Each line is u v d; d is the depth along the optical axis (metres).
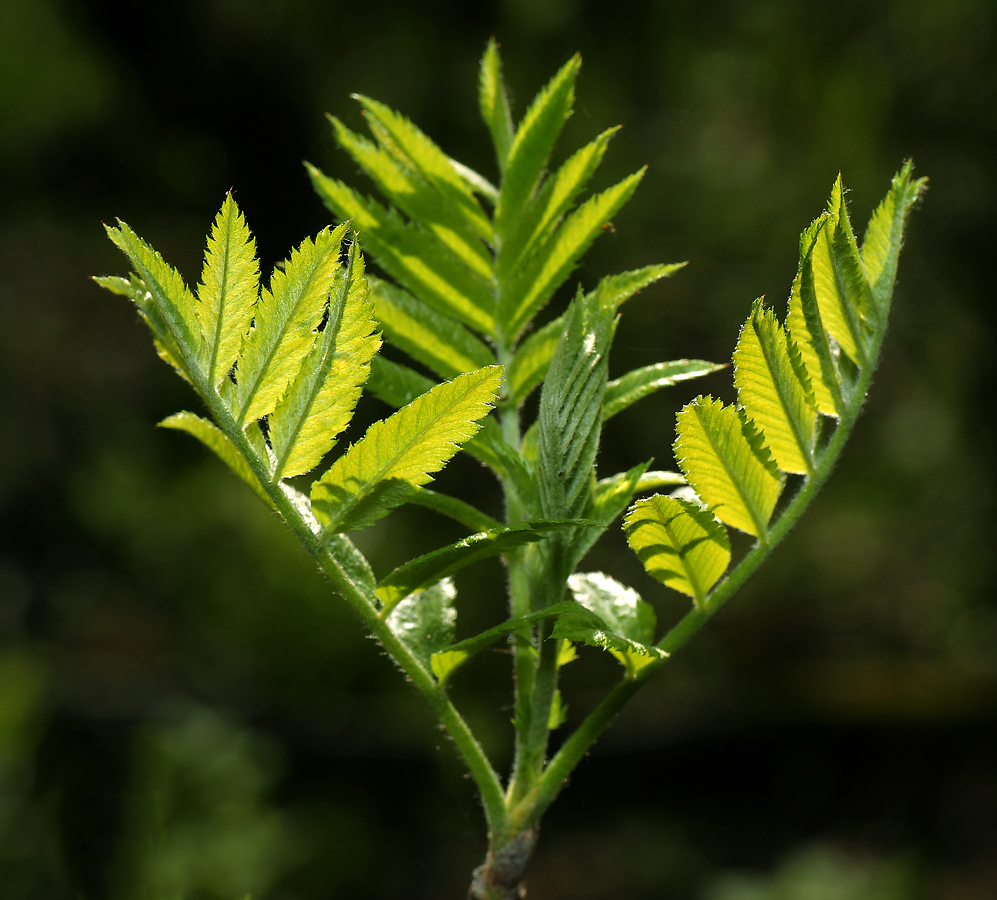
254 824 4.17
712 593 0.88
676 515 0.81
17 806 4.55
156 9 9.30
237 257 0.75
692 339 8.52
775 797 7.11
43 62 9.39
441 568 0.79
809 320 0.83
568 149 8.88
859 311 0.86
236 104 9.90
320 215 9.70
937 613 8.23
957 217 7.80
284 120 9.91
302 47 9.64
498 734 6.76
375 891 5.97
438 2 9.60
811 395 0.82
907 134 8.10
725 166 8.95
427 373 2.73
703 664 8.03
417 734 6.82
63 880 4.18
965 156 7.88
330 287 0.75
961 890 6.06
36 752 5.57
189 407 9.64
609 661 7.79
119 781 5.19
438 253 1.10
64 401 9.45
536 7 9.59
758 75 9.03
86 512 8.84
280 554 7.99
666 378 0.97
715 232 8.65
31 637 7.93
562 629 0.74
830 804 7.01
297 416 0.77
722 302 8.48
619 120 9.22
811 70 8.71
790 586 8.55
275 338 0.76
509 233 1.11
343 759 6.62
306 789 6.53
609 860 6.62
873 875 6.07
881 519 8.69
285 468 0.78
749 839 6.82
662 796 7.17
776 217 8.52
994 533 8.34
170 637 7.91
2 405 9.23
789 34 8.92
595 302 0.98
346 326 0.74
